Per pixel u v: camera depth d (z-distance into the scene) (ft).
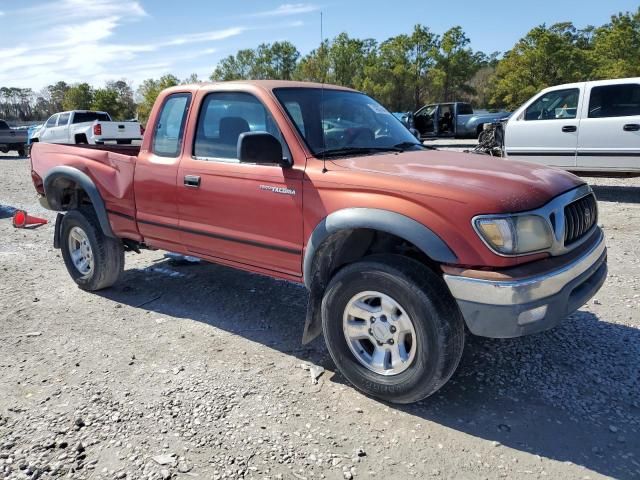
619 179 39.32
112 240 16.58
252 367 12.12
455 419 10.02
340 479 8.45
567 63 137.90
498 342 13.00
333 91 13.97
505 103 152.97
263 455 9.02
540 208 9.51
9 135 79.51
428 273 9.68
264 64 241.14
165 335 13.91
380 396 10.50
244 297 16.61
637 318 14.15
